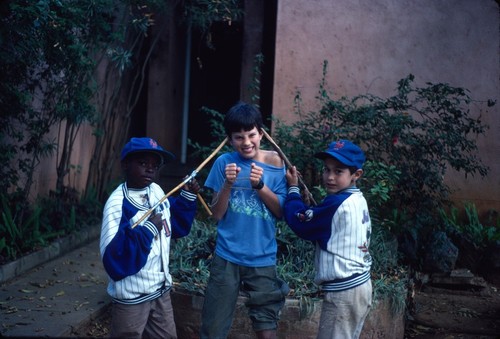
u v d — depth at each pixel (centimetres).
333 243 325
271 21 823
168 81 862
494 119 652
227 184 335
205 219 628
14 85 550
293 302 417
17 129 618
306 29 670
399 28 660
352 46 666
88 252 641
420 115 654
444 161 658
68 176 723
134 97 890
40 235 604
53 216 658
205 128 975
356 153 334
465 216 656
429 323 498
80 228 682
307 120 609
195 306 427
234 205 347
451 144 573
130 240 303
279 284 355
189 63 959
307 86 671
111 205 313
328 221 326
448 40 655
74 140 699
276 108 675
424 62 659
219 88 973
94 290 522
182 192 345
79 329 448
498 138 652
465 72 654
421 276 585
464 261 620
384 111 587
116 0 677
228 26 924
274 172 354
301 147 580
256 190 346
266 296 344
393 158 582
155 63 854
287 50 673
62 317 456
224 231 350
